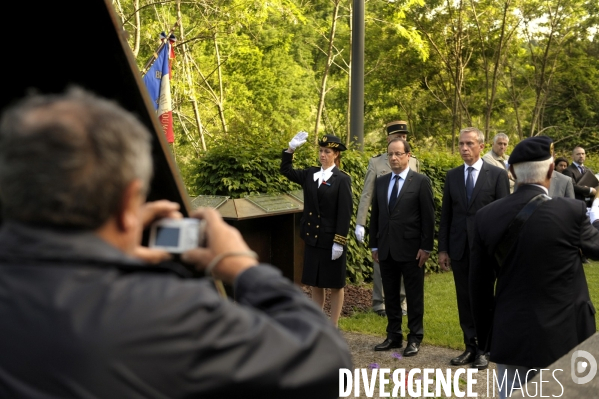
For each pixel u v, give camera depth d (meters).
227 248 1.16
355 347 6.31
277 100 32.34
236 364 0.94
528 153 3.38
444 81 39.28
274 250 7.52
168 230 1.19
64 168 0.93
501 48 37.66
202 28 17.70
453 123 37.78
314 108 41.81
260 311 1.09
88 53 1.54
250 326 0.98
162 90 8.48
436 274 10.81
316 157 8.66
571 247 3.25
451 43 36.91
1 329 0.90
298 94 38.12
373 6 37.91
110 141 0.96
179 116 20.34
